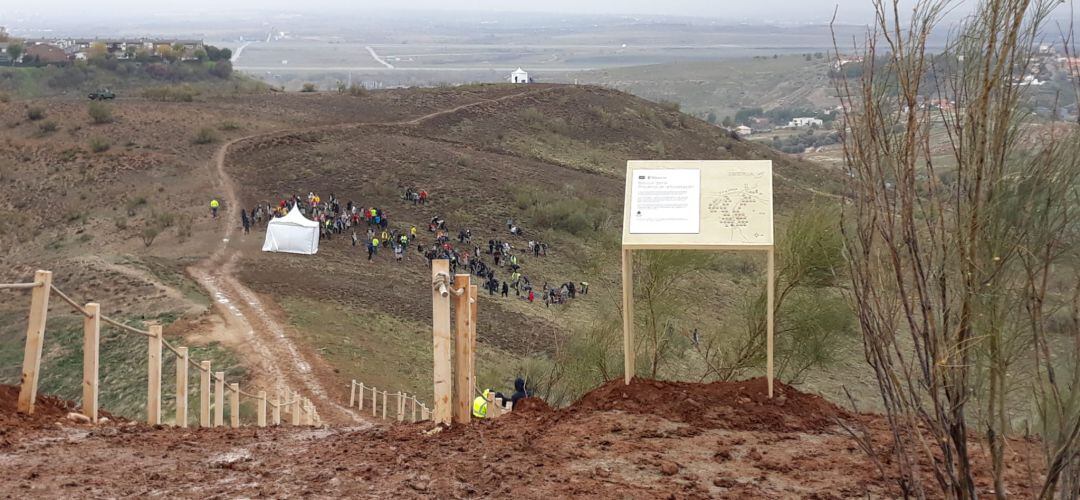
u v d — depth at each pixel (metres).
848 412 10.65
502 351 44.03
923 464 8.41
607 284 20.59
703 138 135.00
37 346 10.09
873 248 5.74
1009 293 5.27
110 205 75.56
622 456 8.58
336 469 8.09
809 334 12.69
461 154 98.88
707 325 16.52
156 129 95.31
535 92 134.75
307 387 34.91
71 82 176.38
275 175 84.75
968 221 5.27
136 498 7.29
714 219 9.77
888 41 5.48
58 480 7.69
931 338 5.38
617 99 139.25
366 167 88.81
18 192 79.19
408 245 68.94
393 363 41.22
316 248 62.97
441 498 7.23
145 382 34.81
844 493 7.69
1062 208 5.13
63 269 52.88
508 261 67.94
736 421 9.84
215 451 9.25
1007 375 5.56
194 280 52.22
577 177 100.75
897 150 5.46
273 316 44.78
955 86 5.34
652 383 10.52
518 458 8.36
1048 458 5.46
